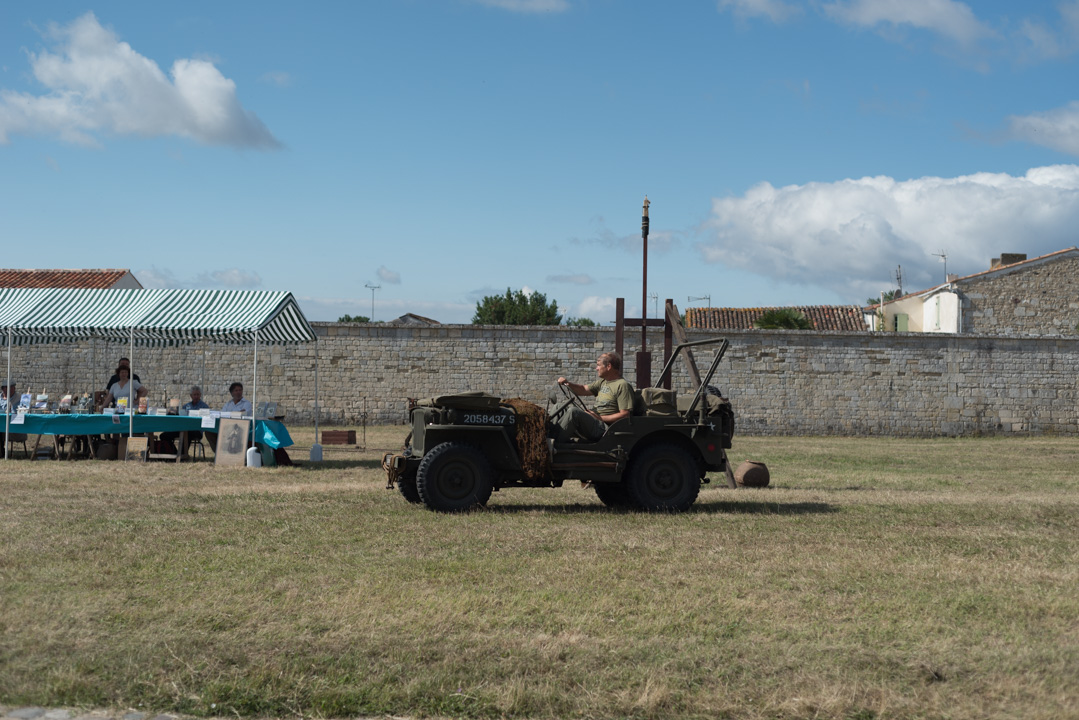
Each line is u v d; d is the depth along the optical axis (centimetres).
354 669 379
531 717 338
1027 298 3497
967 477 1298
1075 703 351
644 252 1186
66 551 602
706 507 888
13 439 1432
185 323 1388
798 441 2236
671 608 477
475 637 422
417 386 2517
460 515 790
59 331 1407
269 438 1288
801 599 502
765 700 352
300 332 1603
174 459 1335
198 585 513
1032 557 630
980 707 346
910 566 591
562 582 534
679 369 2538
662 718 337
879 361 2558
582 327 2523
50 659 385
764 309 3781
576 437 855
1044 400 2566
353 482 1077
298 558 595
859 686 364
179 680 364
